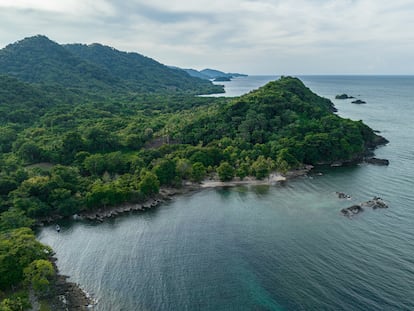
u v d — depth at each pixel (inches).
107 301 3378.4
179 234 4776.1
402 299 3213.6
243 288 3508.9
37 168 6476.4
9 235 3976.4
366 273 3636.8
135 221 5265.8
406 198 5669.3
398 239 4325.8
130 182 6151.6
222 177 6939.0
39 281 3388.3
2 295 3383.4
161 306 3284.9
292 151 7859.3
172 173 6688.0
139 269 3927.2
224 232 4781.0
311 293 3368.6
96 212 5502.0
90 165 6830.7
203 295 3427.7
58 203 5378.9
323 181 6791.3
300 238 4480.8
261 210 5492.1
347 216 5059.1
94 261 4126.5
